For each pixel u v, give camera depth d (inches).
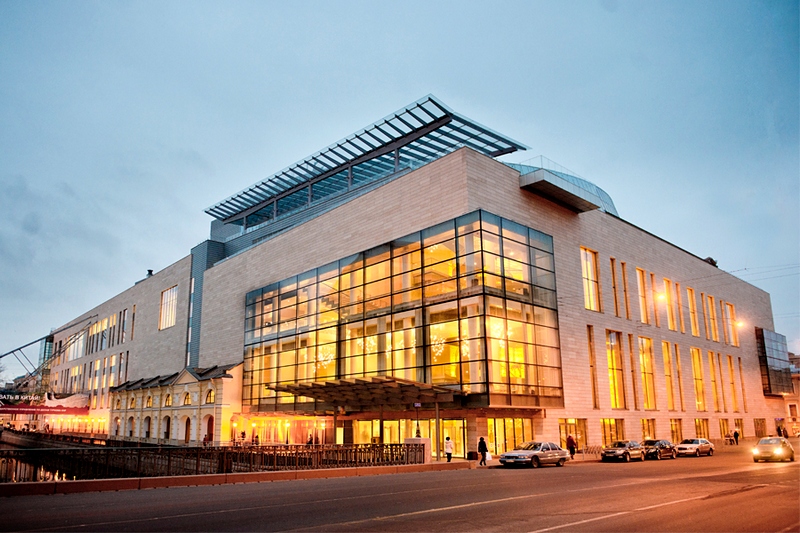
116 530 453.4
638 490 718.5
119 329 3693.4
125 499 646.5
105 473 844.6
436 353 1513.3
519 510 553.6
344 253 1898.4
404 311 1630.2
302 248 2108.8
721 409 2465.6
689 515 516.4
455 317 1480.1
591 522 483.2
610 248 1990.7
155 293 3255.4
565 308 1707.7
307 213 2504.9
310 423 1973.4
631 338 1982.0
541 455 1229.7
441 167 1611.7
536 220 1701.5
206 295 2709.2
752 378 2819.9
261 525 475.5
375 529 456.8
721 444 2268.7
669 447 1574.8
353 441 1766.7
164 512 546.3
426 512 543.2
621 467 1198.3
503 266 1509.6
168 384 2508.6
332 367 1843.0
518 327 1513.3
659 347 2111.2
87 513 540.4
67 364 4574.3
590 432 1672.0
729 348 2657.5
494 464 1290.6
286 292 2135.8
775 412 2965.1
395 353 1628.9
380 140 2206.0
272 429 2129.7
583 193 1766.7
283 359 2074.3
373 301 1743.4
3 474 771.4
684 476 927.7
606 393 1786.4
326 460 1021.8
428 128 2036.2
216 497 663.8
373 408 1581.0
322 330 1918.1
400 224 1708.9
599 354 1803.6
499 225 1529.3
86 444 2591.0
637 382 1943.9
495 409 1460.4
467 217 1505.9
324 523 484.7
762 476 910.4
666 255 2319.1
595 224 1945.1
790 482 807.1
